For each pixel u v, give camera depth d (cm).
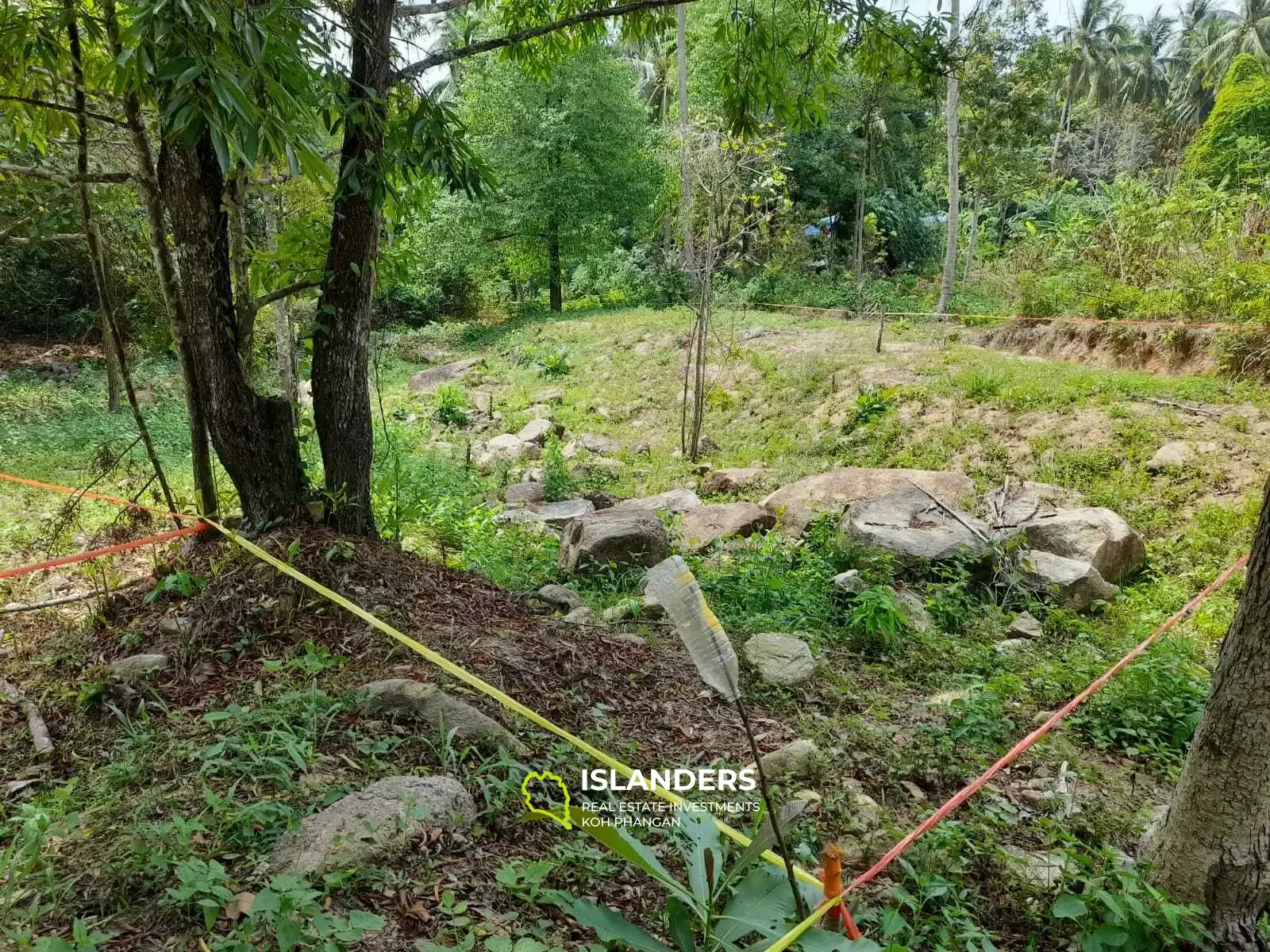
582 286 2830
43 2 487
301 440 547
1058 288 1387
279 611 439
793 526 858
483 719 358
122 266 950
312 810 288
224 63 337
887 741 423
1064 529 749
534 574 686
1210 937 257
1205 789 268
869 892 294
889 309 2091
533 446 1261
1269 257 1072
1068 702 488
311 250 563
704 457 1231
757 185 1266
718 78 680
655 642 527
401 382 1917
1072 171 3288
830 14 632
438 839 276
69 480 891
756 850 202
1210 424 908
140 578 536
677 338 1770
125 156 603
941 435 1048
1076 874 294
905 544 710
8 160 540
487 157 2412
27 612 528
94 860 258
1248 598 263
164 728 352
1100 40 4078
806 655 516
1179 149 2617
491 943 220
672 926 199
